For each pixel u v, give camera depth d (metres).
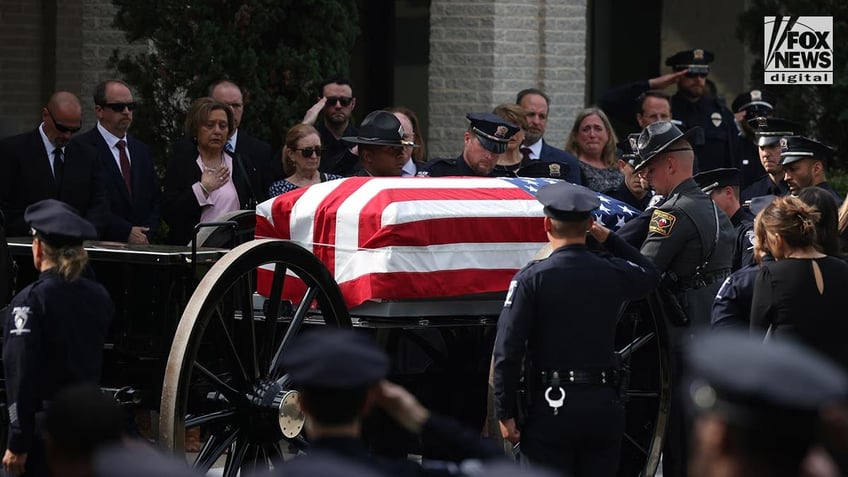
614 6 47.66
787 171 26.69
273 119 34.03
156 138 34.47
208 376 20.02
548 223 19.78
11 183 26.94
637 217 23.62
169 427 18.78
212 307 19.34
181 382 18.88
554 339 19.16
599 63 47.56
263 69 34.25
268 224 23.27
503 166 28.72
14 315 17.55
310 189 23.03
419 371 24.98
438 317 22.31
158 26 34.53
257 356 21.05
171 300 20.69
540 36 39.69
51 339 17.61
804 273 20.00
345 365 10.86
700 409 7.85
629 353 22.92
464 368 24.75
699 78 35.25
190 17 34.16
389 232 21.31
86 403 10.12
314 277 20.95
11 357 17.48
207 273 19.56
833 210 20.92
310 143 27.67
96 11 39.38
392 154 26.33
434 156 39.53
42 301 17.56
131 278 20.98
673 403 23.28
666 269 22.75
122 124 28.64
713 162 35.06
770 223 20.38
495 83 39.12
